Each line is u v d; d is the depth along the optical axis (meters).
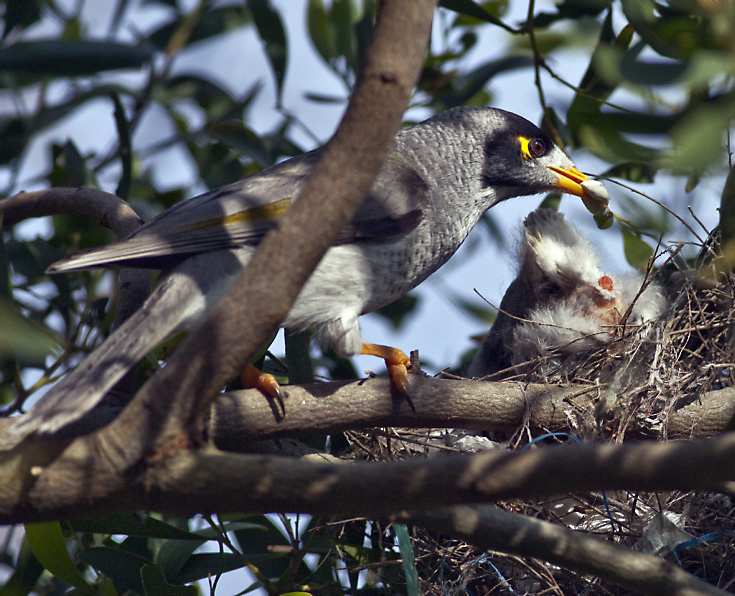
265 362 9.11
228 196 7.58
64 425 5.87
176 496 4.99
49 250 9.45
